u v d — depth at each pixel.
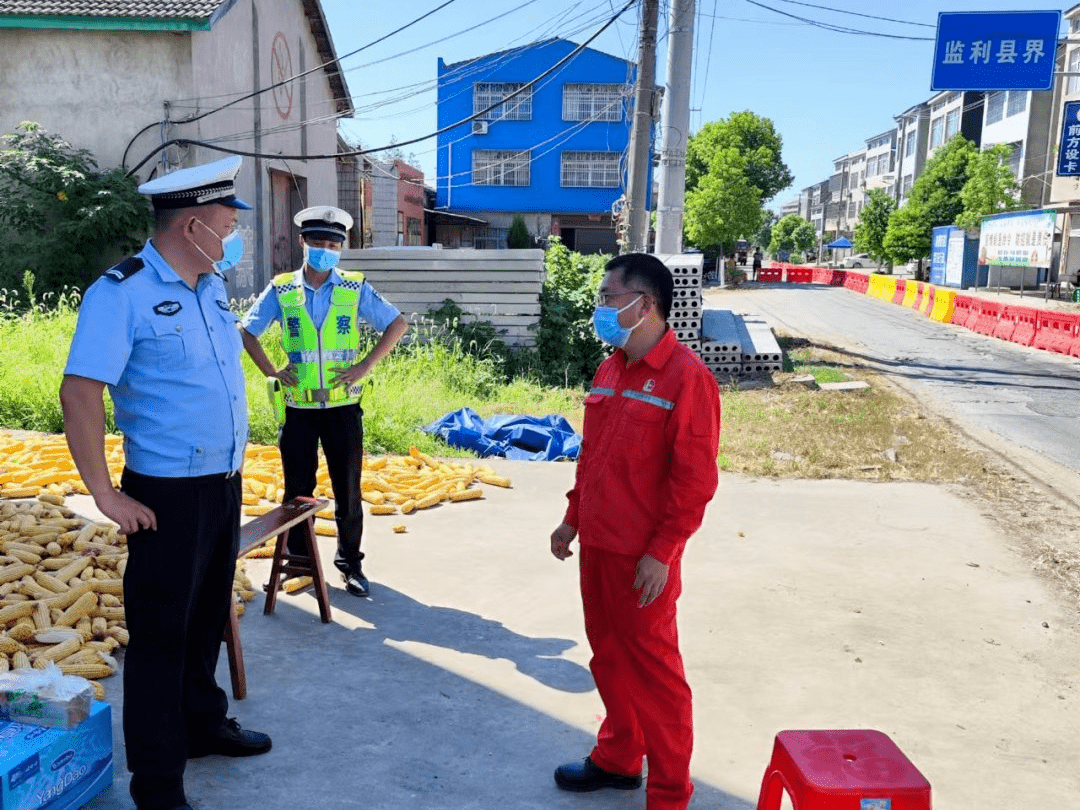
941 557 5.59
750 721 3.55
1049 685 3.91
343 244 4.50
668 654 2.74
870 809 2.15
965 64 17.28
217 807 2.88
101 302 2.50
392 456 7.74
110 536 5.10
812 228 91.56
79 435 2.47
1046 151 42.78
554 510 6.39
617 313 2.66
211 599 2.97
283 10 19.52
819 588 5.00
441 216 46.06
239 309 13.63
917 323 24.77
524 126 45.03
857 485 7.39
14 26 15.12
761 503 6.74
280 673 3.85
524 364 13.13
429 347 12.26
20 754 2.56
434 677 3.86
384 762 3.19
